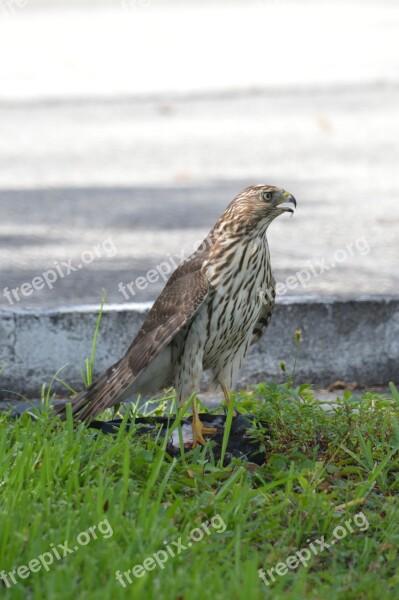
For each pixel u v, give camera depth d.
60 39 37.06
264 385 10.58
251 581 6.57
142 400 11.29
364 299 12.25
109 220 16.62
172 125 23.95
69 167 20.22
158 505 7.62
